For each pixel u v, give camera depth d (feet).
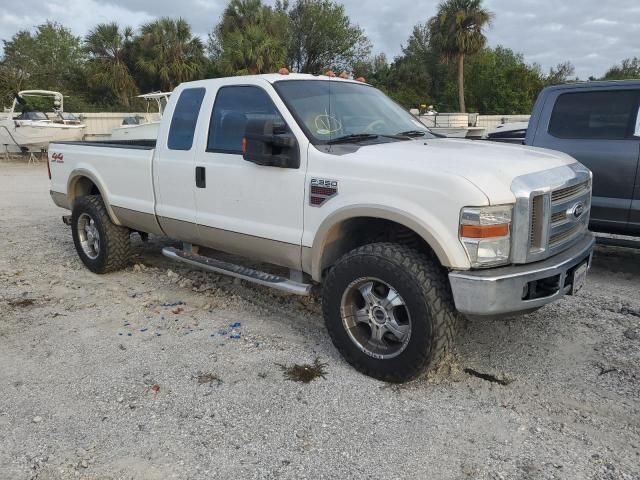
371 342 12.44
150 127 48.91
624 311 16.17
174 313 16.30
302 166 13.17
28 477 9.34
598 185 19.02
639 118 18.33
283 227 13.73
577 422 10.75
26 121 63.26
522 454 9.82
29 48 164.55
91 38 141.69
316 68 140.87
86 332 15.05
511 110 150.20
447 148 12.94
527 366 12.97
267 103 14.17
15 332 15.10
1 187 44.55
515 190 10.94
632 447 9.98
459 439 10.26
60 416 11.09
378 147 12.86
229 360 13.30
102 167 19.20
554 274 11.31
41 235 26.81
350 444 10.12
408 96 166.30
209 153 15.31
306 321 15.64
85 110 126.93
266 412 11.14
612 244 19.45
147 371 12.82
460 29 120.78
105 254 19.48
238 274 15.25
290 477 9.30
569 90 19.84
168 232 17.38
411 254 11.60
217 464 9.62
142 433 10.52
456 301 10.91
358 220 12.67
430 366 11.64
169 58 135.85
